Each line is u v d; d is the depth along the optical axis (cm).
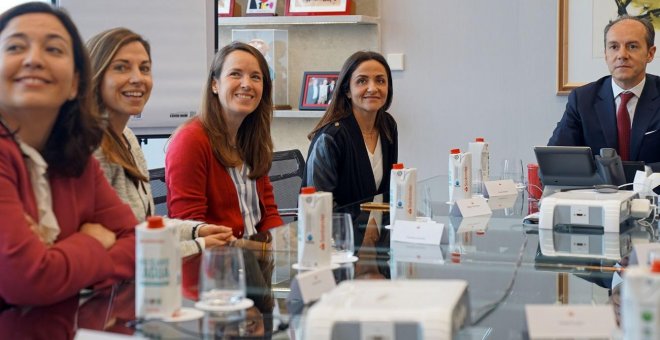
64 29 170
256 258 197
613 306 149
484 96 483
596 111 389
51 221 164
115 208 182
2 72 163
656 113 379
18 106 163
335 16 480
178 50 383
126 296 160
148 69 248
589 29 461
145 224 144
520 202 305
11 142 161
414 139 496
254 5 498
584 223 241
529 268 188
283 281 171
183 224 245
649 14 449
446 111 489
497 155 484
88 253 160
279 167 373
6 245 150
